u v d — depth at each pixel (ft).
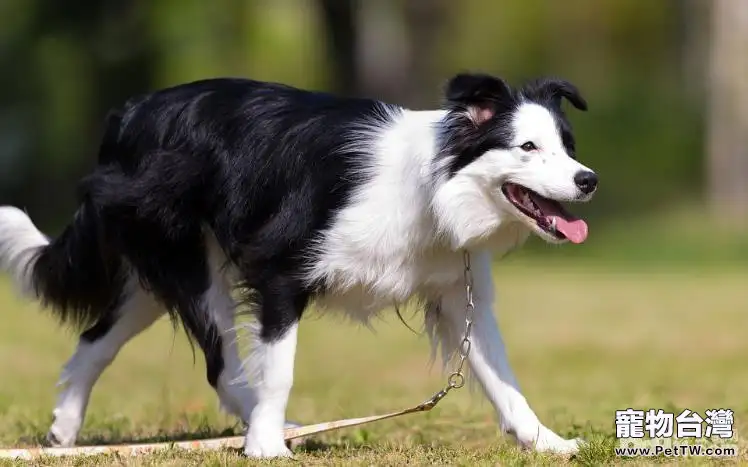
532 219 29.81
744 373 55.31
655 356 61.05
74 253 34.71
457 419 39.75
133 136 33.58
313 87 118.62
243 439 32.60
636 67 150.92
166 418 40.91
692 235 113.29
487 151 29.78
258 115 32.24
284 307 31.09
